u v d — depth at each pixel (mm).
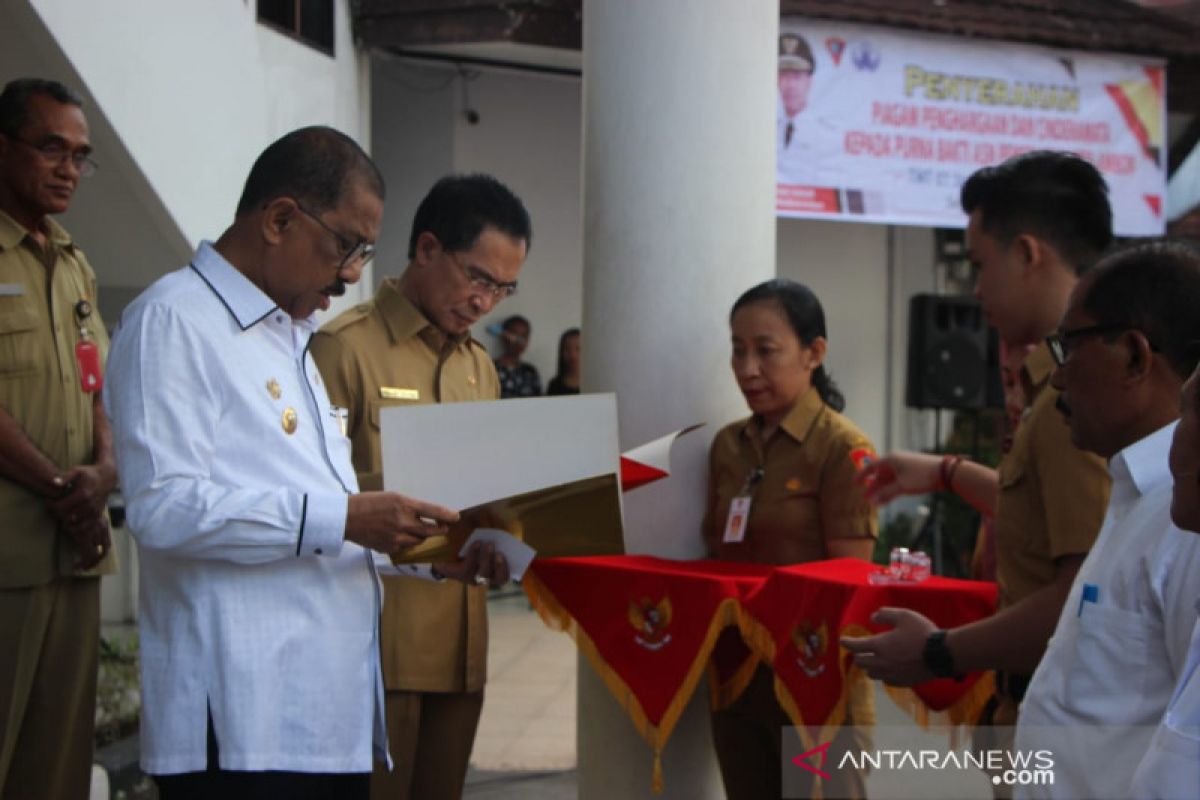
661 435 3314
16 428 2971
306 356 2348
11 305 3072
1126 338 1905
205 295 2209
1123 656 1765
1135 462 1869
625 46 3318
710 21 3303
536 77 9734
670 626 2846
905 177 8055
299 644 2197
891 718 3164
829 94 7871
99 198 5152
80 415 3184
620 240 3336
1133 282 1907
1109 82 8406
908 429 10352
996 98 8211
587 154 3430
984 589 2607
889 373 10336
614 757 3275
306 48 6781
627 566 2986
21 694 2975
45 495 2996
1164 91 8516
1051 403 2309
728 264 3334
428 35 7738
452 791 2977
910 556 2729
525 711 5742
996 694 2645
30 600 2979
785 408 3107
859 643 2393
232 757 2129
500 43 7828
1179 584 1694
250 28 5961
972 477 3006
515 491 2408
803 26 7789
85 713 3176
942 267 10312
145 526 2084
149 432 2107
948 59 8086
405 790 2875
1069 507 2221
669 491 3291
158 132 4980
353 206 2234
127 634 6000
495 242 2891
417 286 2961
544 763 4926
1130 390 1912
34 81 3184
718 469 3260
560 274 9984
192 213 5270
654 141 3309
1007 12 8062
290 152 2230
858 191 7977
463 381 3023
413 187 9594
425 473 2377
